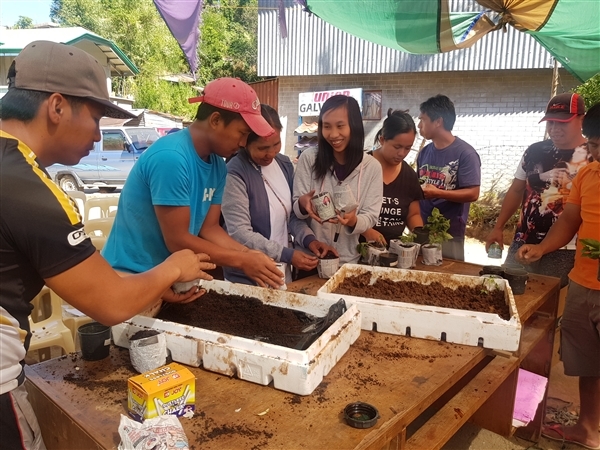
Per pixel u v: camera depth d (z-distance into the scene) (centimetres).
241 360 135
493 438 271
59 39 1304
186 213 168
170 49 2192
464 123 959
